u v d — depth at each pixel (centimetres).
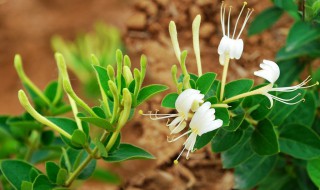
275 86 46
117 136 46
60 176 48
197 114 43
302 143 52
